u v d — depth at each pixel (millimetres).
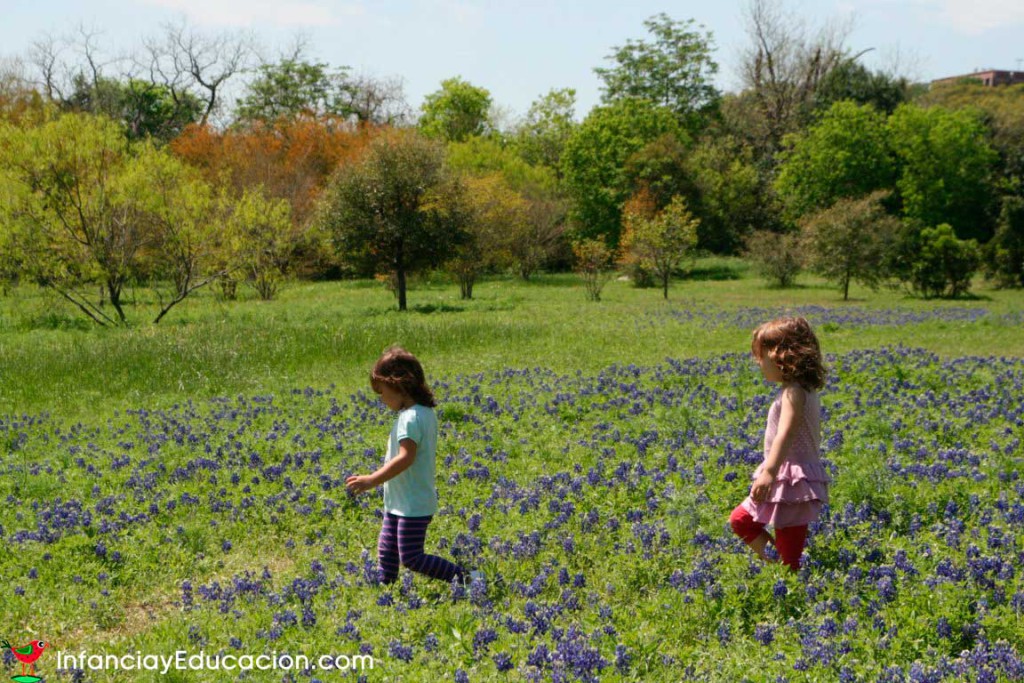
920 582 5184
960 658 4344
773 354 5461
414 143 31297
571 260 58000
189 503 7562
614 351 17953
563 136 73188
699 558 5684
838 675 4309
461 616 5039
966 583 5125
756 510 5539
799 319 5539
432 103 77062
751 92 76750
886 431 9016
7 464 9016
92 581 5977
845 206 36156
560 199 56969
